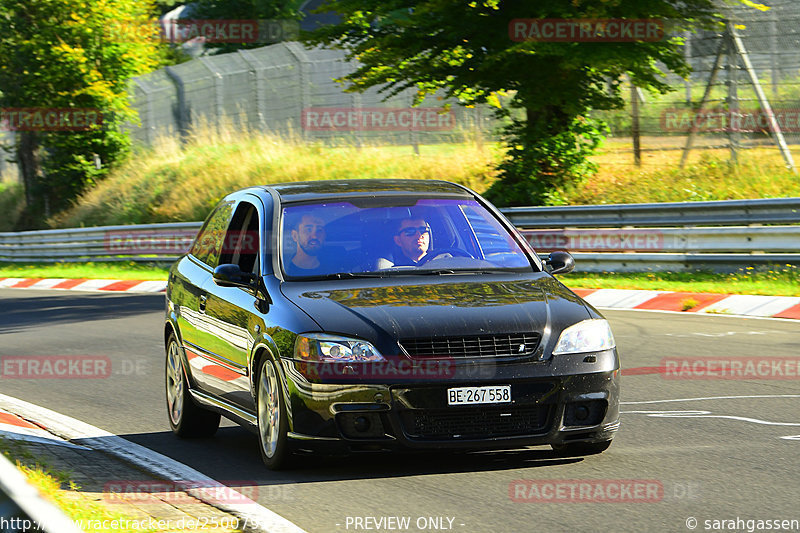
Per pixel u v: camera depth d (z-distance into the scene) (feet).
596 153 263.90
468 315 73.00
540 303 75.77
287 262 81.87
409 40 230.89
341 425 71.20
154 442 91.56
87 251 339.36
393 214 86.02
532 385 71.36
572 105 231.50
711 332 142.82
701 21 218.18
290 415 72.59
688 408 96.89
